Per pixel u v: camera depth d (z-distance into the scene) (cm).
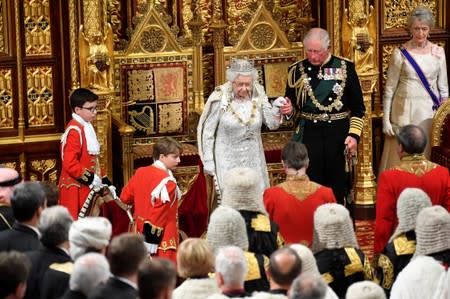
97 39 3219
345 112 3130
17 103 3297
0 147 3288
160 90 3531
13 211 2152
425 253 2089
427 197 2208
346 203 3212
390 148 3509
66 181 2992
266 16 3597
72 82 3269
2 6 3256
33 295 1989
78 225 1973
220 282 1872
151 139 3538
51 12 3281
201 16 3541
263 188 2994
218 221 2072
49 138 3322
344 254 2120
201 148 2977
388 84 3469
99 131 3234
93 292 1817
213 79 3612
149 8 3497
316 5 3600
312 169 3123
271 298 1822
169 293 1738
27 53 3288
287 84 3150
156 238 2683
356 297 1775
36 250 2030
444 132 3419
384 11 3578
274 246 2238
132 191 2734
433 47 3456
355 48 3416
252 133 2958
